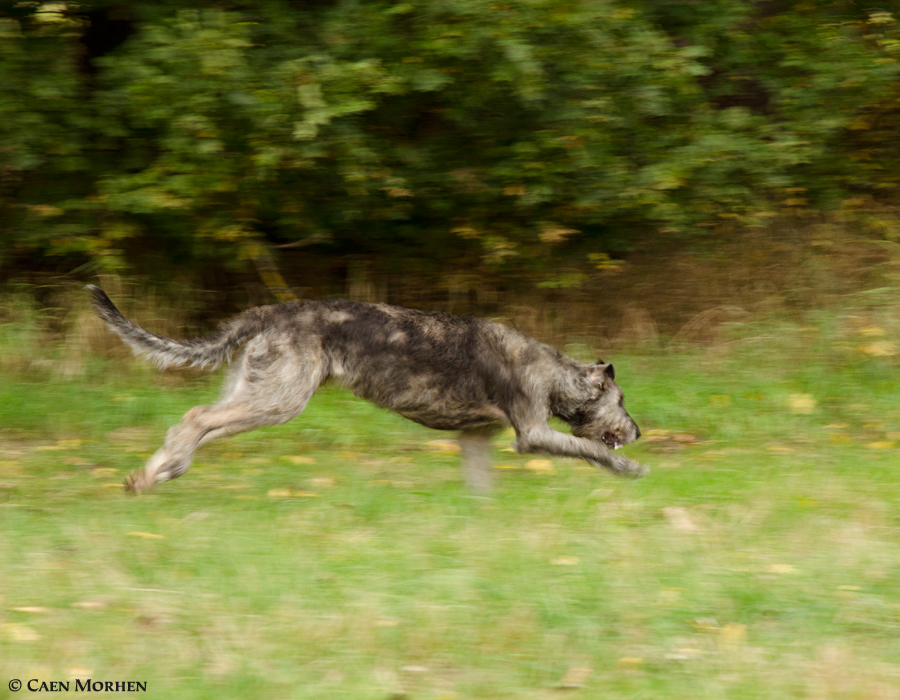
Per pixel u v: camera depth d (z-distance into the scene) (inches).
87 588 314.0
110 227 665.6
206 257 737.6
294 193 681.0
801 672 269.9
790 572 342.3
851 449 535.2
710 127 681.6
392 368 427.2
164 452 418.9
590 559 354.3
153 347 421.7
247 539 368.8
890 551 370.0
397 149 674.8
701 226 776.3
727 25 680.4
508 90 634.2
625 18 608.7
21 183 676.1
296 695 250.2
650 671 271.9
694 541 378.3
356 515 412.5
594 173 673.0
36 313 679.7
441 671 269.1
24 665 260.2
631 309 745.6
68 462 496.4
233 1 623.5
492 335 442.0
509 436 595.5
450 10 577.9
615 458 452.1
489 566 345.7
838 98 711.7
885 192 840.3
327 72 579.2
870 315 689.6
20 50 610.9
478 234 706.8
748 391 625.3
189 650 273.1
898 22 722.2
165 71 587.8
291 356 416.2
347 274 781.9
